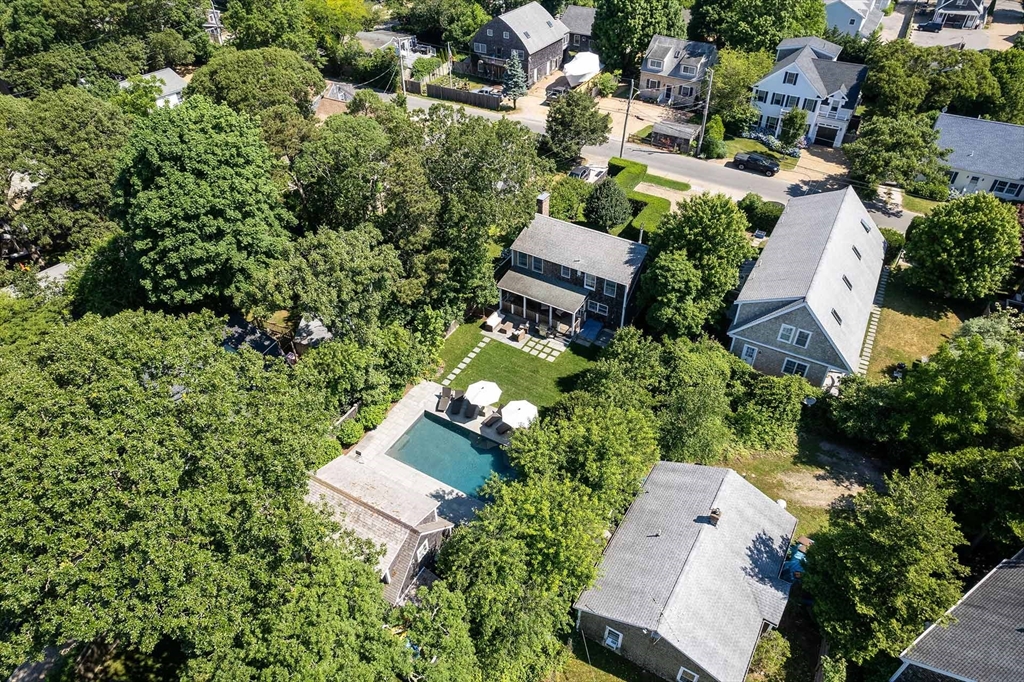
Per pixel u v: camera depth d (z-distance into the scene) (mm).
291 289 37219
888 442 38188
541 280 49219
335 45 91812
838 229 46312
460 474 37969
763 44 80375
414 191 40938
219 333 31156
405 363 40938
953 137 63562
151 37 81188
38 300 39125
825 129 72875
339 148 44875
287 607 21672
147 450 22547
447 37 96250
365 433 40188
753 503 31469
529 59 87438
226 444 24062
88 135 49125
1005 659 23562
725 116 75250
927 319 49062
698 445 36562
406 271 44750
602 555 29828
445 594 24578
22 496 20922
